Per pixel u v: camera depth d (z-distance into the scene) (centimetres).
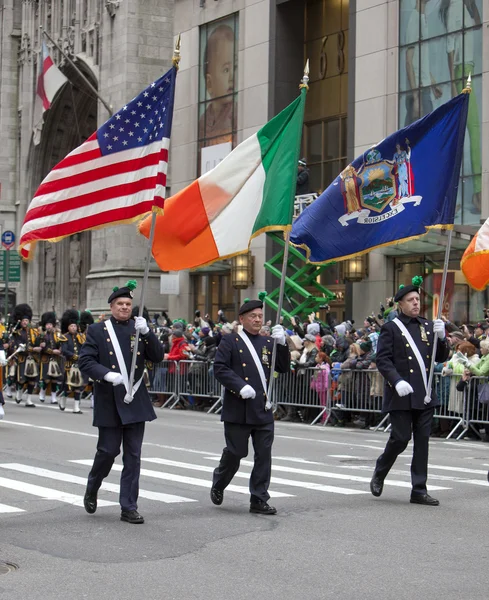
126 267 4075
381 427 2000
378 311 2950
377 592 688
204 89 3728
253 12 3516
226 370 980
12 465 1349
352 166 1229
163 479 1227
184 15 3822
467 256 1439
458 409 1844
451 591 691
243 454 998
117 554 809
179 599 673
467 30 2750
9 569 762
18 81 5256
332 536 877
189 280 3809
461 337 1930
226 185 1126
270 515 977
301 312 3003
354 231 1234
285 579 726
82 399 2792
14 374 2534
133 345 952
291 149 1100
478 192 2694
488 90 2675
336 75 3403
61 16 4816
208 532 895
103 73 4319
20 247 1156
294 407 2216
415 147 1189
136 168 1109
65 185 1134
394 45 2962
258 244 3372
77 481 1205
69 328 2320
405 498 1083
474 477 1269
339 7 3394
